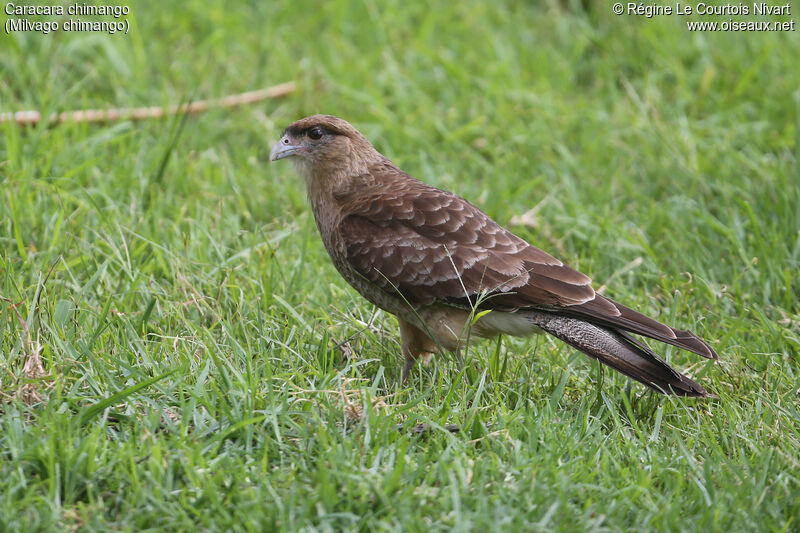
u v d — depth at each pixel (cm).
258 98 1578
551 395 963
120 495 735
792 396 955
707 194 1383
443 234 997
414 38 1755
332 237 1066
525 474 780
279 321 1038
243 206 1297
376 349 1048
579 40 1764
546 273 968
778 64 1680
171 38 1691
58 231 1128
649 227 1310
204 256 1162
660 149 1477
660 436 902
